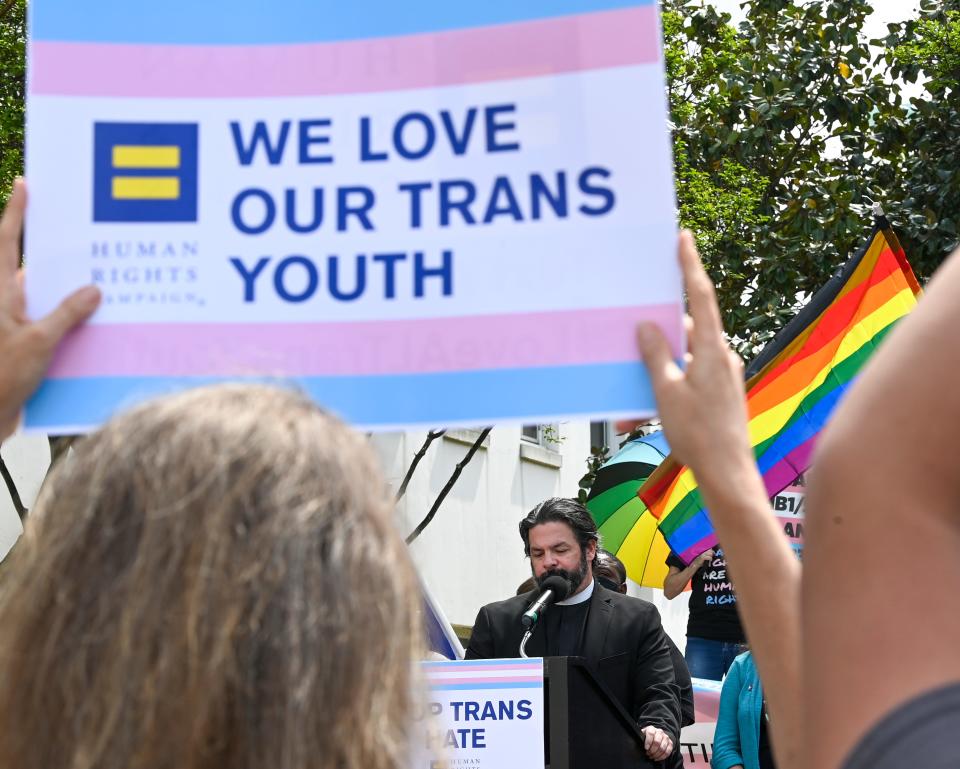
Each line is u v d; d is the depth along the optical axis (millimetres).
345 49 1776
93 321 1701
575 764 4465
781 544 1371
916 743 731
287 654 926
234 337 1722
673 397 1450
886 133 12516
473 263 1718
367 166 1752
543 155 1724
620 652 5613
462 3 1762
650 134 1714
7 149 7570
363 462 1044
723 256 11828
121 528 978
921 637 769
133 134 1765
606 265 1694
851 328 6508
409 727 1000
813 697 801
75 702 935
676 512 6797
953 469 794
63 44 1779
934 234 12008
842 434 831
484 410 1691
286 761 907
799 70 12281
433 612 6477
